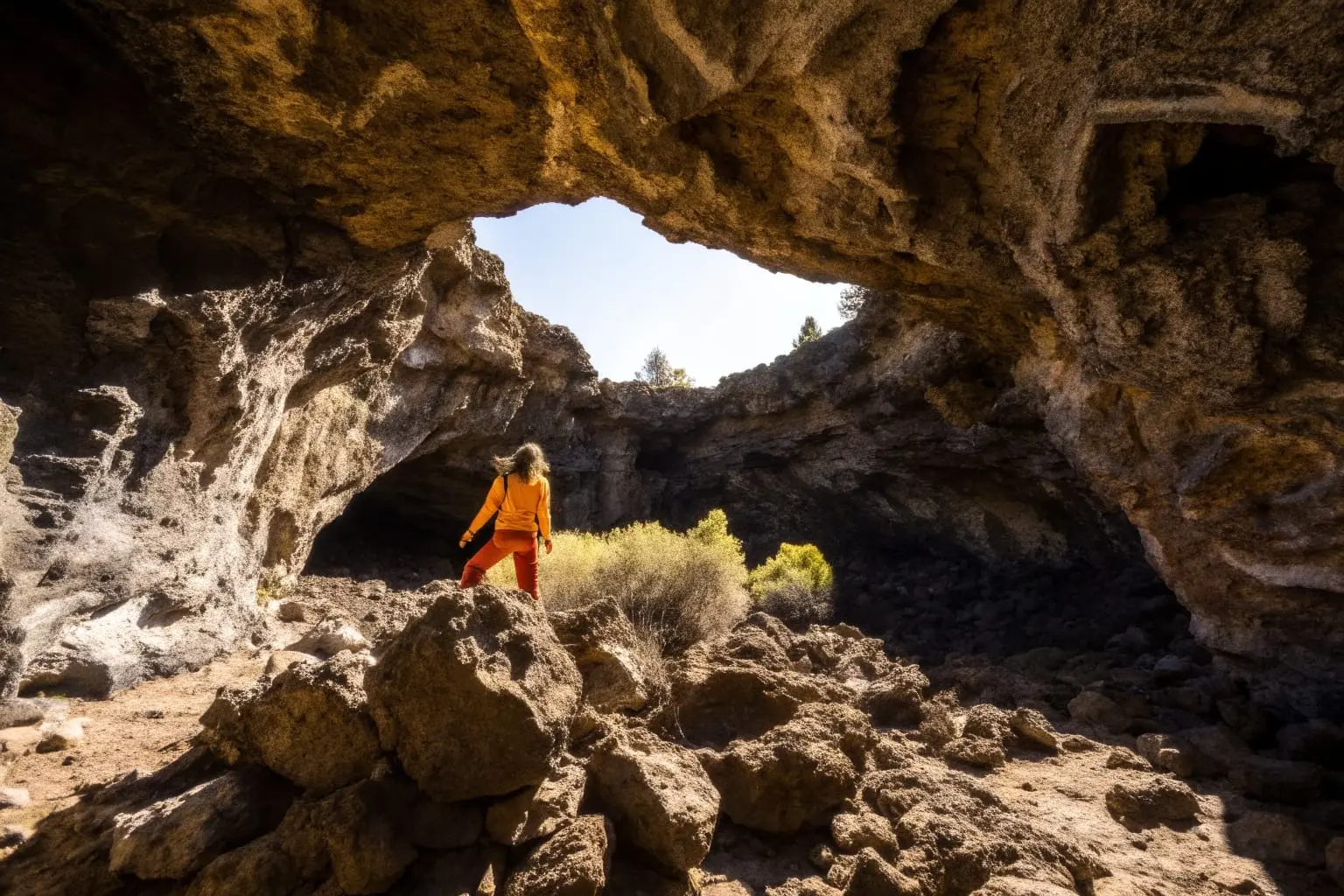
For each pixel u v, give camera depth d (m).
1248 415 4.60
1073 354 7.00
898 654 9.38
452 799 2.63
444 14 3.81
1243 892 3.13
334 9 3.76
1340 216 3.78
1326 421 4.31
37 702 3.98
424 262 7.17
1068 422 7.25
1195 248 3.93
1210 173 4.26
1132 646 8.62
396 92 4.28
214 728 3.03
